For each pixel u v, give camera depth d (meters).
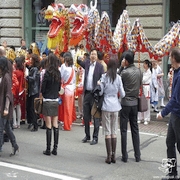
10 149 7.48
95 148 7.62
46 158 6.91
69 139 8.29
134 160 6.91
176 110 5.43
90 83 7.92
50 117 7.04
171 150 5.80
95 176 6.04
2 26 15.62
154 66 11.23
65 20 10.16
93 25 9.98
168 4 12.86
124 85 6.62
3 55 7.59
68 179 5.88
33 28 15.57
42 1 15.35
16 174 6.06
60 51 10.28
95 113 6.74
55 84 7.01
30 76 8.91
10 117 6.76
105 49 10.14
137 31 9.73
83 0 13.95
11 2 15.33
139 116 10.21
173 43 9.84
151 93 11.05
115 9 14.01
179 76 5.32
